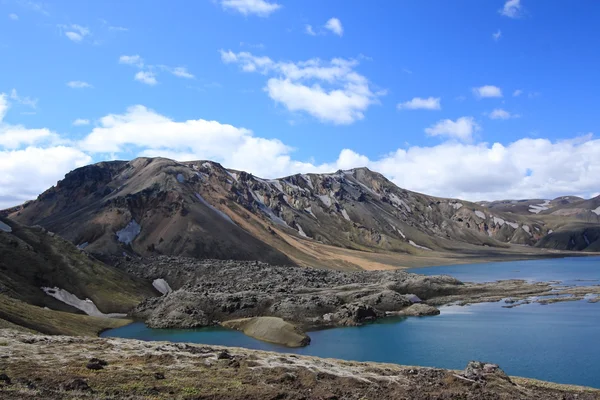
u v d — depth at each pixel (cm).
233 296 14200
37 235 16712
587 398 5222
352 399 4550
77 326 10775
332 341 10425
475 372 5753
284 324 11088
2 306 8825
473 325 11819
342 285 17612
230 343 10356
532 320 12300
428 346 9562
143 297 16250
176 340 10700
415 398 4681
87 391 4066
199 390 4478
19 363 5038
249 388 4650
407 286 17750
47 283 14125
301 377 5331
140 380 4659
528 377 7219
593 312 13400
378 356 8875
